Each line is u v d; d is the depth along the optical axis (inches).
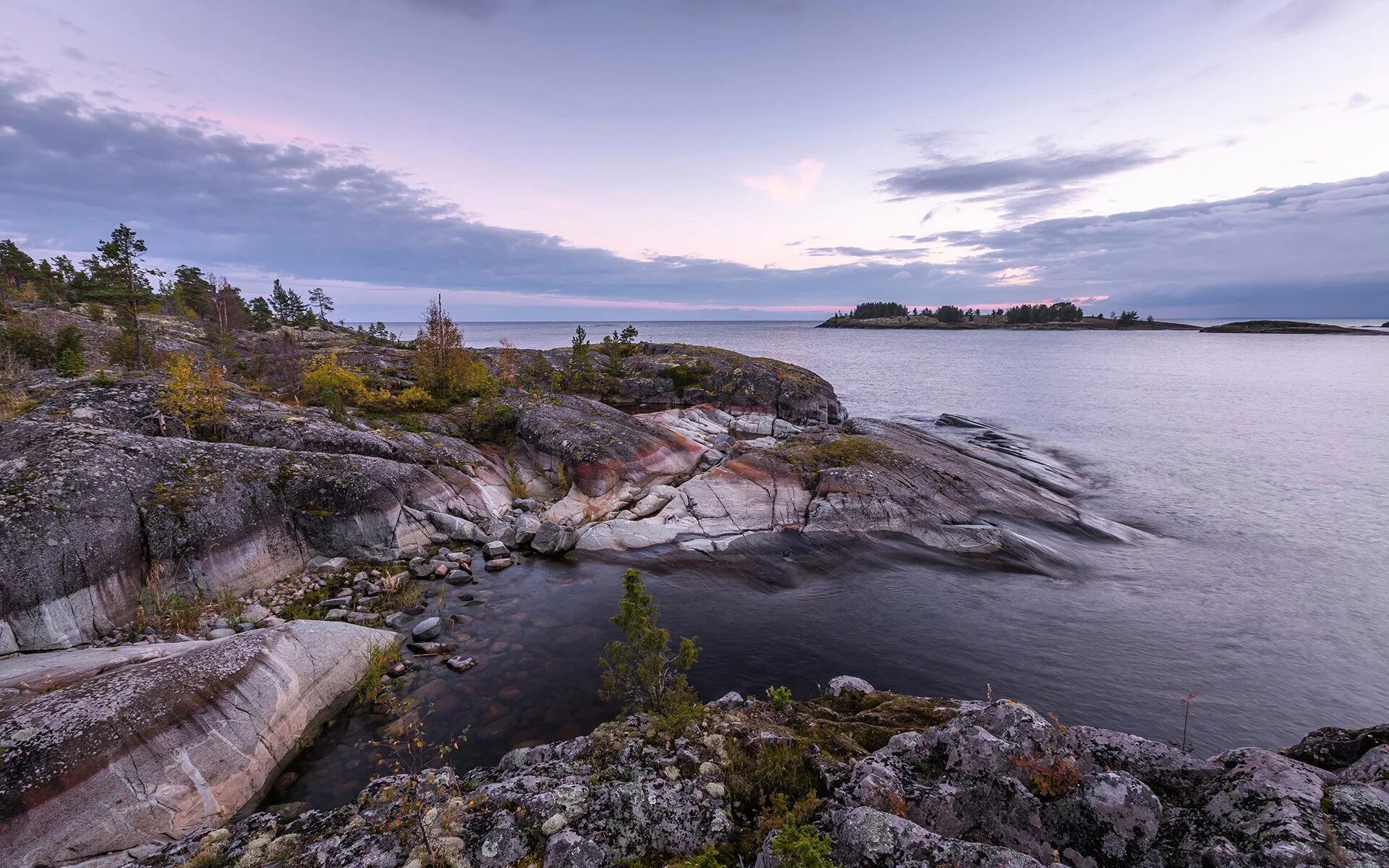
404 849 362.6
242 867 364.8
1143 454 1966.0
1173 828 327.0
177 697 491.2
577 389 2564.0
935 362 5713.6
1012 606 932.0
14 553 624.7
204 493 822.5
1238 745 640.4
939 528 1166.3
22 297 2851.9
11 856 365.7
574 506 1267.2
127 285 1481.3
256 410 1244.5
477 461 1348.4
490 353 2866.6
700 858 335.3
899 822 334.6
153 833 418.9
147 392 1152.2
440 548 1058.1
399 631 781.3
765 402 2501.2
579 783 420.5
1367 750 370.6
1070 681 741.9
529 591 927.7
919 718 525.0
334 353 1792.6
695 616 882.1
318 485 957.2
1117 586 1008.2
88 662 571.2
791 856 295.9
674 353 3004.4
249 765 497.4
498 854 355.3
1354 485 1611.7
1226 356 6412.4
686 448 1572.3
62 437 796.6
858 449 1444.4
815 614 897.5
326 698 611.8
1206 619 897.5
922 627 864.9
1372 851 268.2
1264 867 273.3
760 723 522.6
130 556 731.4
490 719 612.4
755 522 1200.8
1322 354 6604.3
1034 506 1307.8
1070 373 4658.0
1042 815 345.7
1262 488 1596.9
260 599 826.2
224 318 3501.5
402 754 555.5
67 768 408.8
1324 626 879.1
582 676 696.4
